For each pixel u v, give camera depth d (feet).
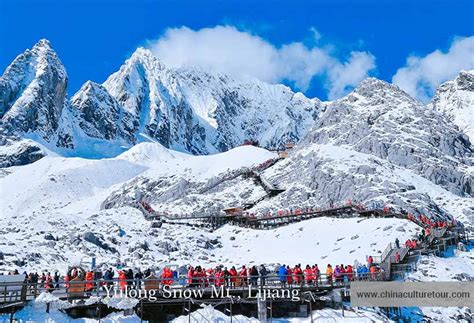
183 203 476.54
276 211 403.34
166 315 146.30
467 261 242.37
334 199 396.98
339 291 160.56
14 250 256.93
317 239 309.63
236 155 607.78
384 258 225.15
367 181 396.16
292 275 155.84
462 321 176.04
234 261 290.76
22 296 133.18
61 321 132.16
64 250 283.59
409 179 447.01
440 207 393.09
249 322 146.30
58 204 615.57
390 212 338.54
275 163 541.75
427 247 246.47
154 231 351.87
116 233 328.49
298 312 154.61
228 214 394.73
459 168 506.07
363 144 526.98
